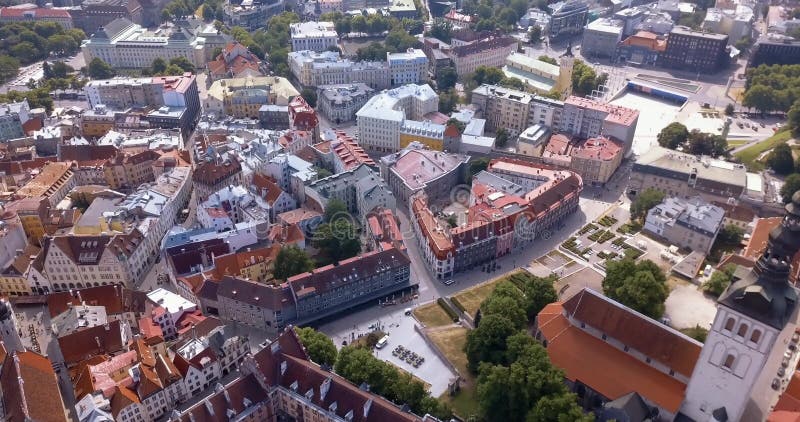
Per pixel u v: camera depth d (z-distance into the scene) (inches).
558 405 6820.9
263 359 7411.4
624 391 7308.1
